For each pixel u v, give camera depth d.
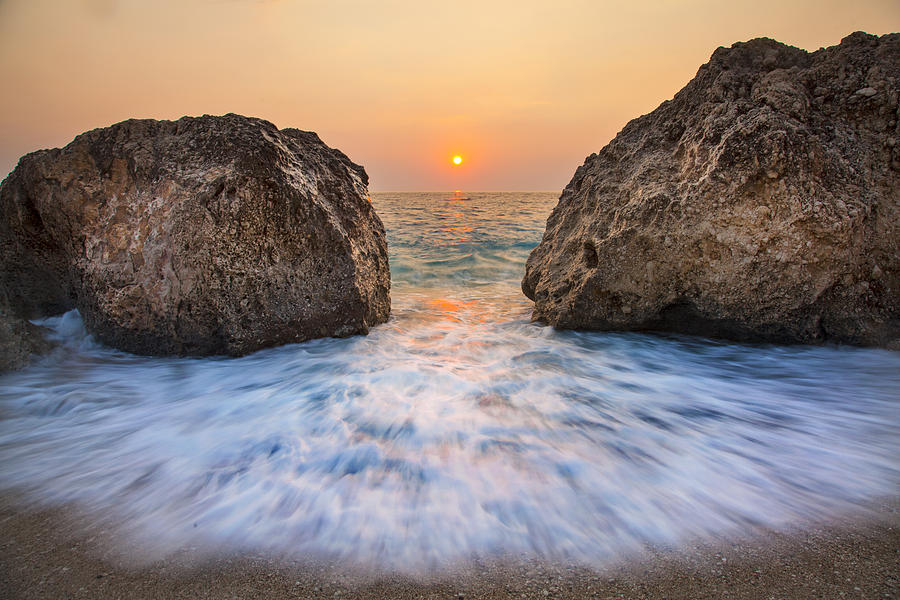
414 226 18.48
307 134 5.55
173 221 4.05
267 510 2.10
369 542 1.88
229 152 4.19
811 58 4.87
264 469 2.44
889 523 1.95
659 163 4.83
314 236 4.55
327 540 1.89
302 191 4.43
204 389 3.66
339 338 4.91
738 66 4.95
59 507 2.15
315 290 4.64
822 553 1.79
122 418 3.15
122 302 4.25
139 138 4.46
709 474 2.36
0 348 3.78
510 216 24.34
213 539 1.92
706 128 4.38
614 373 3.99
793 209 3.80
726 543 1.85
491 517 2.01
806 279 3.92
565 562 1.76
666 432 2.87
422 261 11.30
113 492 2.27
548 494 2.18
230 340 4.25
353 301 4.89
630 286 4.62
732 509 2.07
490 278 9.87
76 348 4.43
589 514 2.03
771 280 4.01
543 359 4.37
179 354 4.32
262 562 1.78
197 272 4.04
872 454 2.57
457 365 4.21
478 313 6.66
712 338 4.71
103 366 4.11
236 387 3.69
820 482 2.28
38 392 3.54
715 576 1.68
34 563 1.78
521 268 10.71
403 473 2.37
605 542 1.86
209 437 2.83
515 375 3.92
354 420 3.03
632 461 2.49
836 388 3.61
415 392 3.51
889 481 2.29
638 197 4.63
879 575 1.67
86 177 4.38
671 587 1.64
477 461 2.49
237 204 4.05
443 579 1.69
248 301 4.26
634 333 4.97
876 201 3.99
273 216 4.25
